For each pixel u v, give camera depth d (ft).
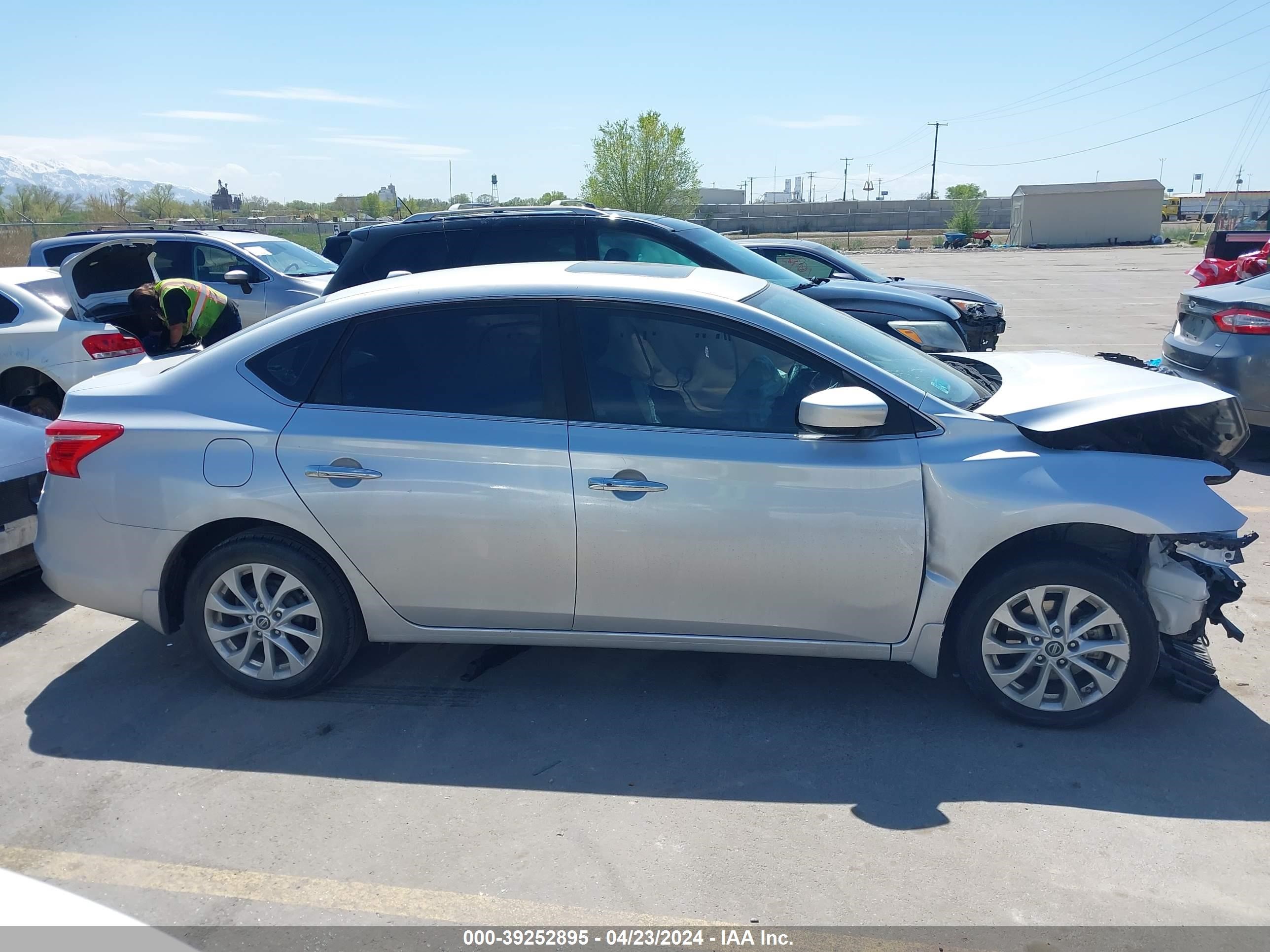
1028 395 12.73
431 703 13.34
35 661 14.83
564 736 12.46
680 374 12.30
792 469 11.80
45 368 25.00
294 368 12.92
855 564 11.89
